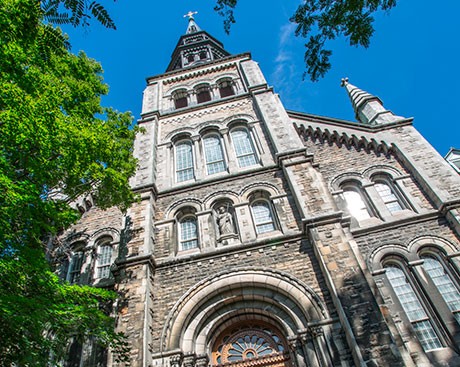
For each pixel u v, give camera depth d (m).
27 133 8.86
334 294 10.66
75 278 15.62
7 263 8.17
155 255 14.10
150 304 12.08
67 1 5.51
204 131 20.42
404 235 13.48
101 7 5.57
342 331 10.33
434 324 11.31
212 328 11.87
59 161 10.46
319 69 9.47
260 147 17.97
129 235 14.41
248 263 12.82
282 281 11.98
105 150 11.78
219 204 15.88
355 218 14.76
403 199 15.19
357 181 16.36
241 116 20.44
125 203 13.70
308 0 8.74
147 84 27.06
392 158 16.97
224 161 18.36
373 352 9.18
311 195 14.09
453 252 12.59
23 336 8.63
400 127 18.14
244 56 27.38
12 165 9.85
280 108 19.92
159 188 17.31
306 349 10.50
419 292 12.08
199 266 13.17
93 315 9.56
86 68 14.02
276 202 14.76
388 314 10.00
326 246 11.98
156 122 21.50
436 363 10.37
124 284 12.48
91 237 16.73
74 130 10.30
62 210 10.78
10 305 7.57
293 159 16.06
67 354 12.60
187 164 18.89
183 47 34.03
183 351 11.13
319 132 19.25
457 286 12.01
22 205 8.76
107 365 10.93
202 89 25.75
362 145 17.98
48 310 8.48
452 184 14.57
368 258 13.01
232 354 11.78
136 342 10.82
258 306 12.07
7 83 8.84
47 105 9.53
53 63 11.98
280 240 13.14
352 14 8.58
